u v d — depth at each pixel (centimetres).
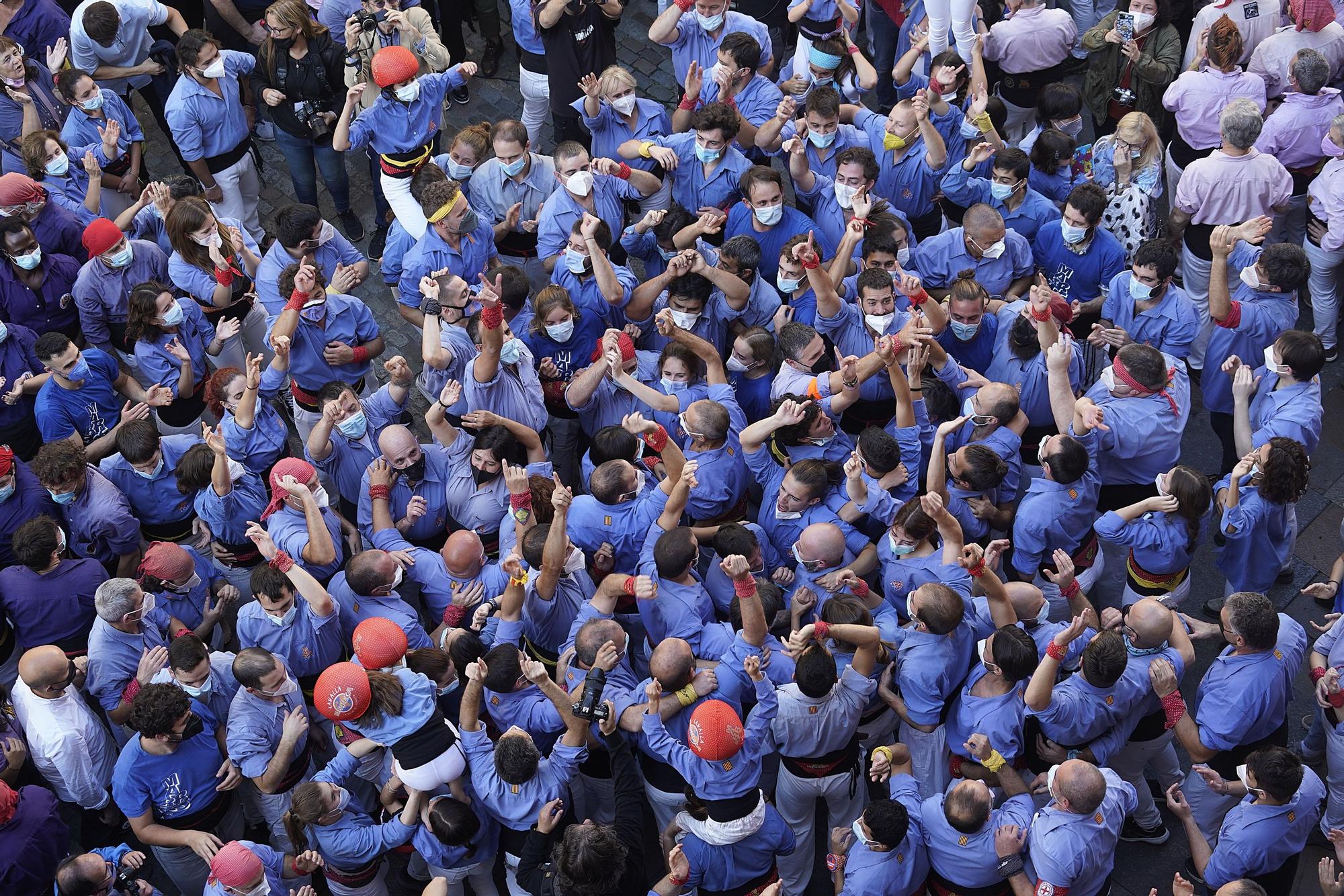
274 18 1008
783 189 991
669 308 852
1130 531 753
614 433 786
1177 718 683
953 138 973
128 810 671
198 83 986
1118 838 744
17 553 737
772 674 700
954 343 858
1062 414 797
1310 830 654
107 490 790
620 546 766
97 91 993
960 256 893
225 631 857
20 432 878
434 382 855
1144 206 923
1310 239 959
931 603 671
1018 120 1093
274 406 970
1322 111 966
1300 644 706
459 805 648
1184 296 849
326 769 681
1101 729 682
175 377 881
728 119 918
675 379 832
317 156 1072
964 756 690
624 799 636
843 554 735
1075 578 742
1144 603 688
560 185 928
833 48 1033
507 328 829
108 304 907
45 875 663
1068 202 867
